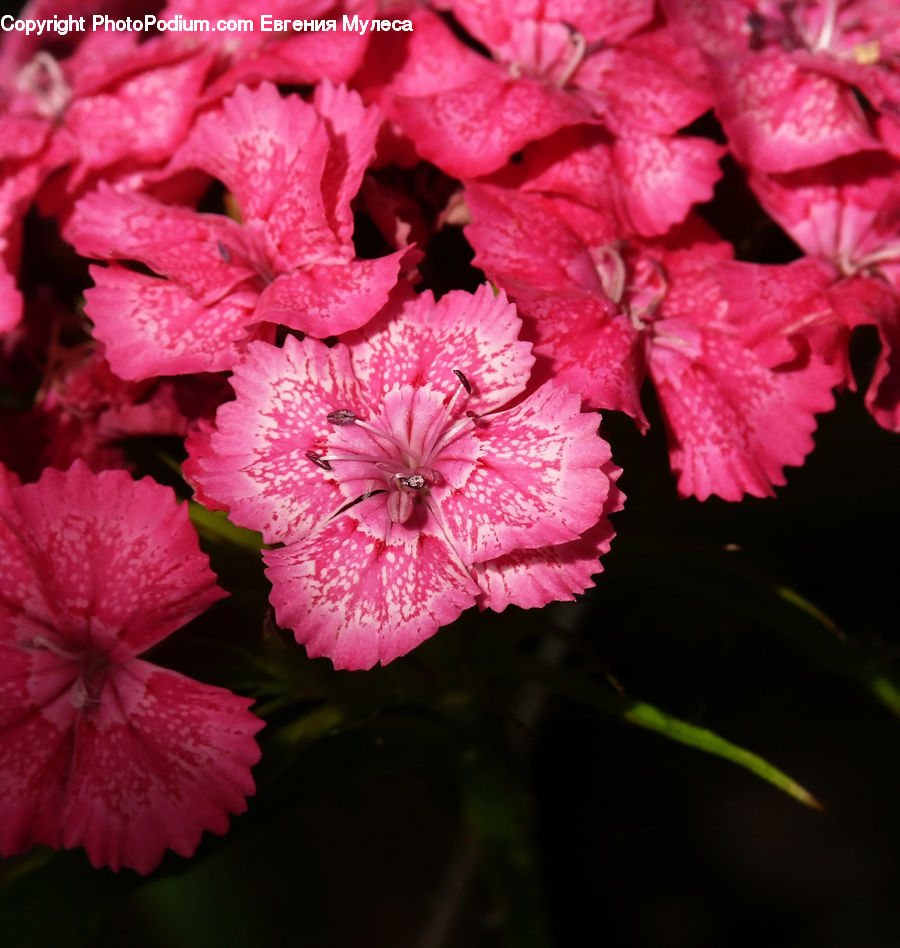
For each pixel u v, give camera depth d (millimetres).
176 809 97
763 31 115
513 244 106
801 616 114
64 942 102
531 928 104
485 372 98
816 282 109
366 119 103
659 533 119
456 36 117
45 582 99
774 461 106
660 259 112
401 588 96
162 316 104
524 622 109
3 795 97
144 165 116
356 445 98
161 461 117
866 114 114
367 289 98
